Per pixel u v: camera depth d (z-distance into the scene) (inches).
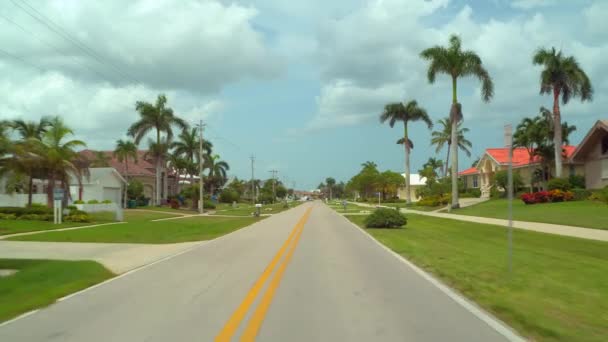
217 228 1151.6
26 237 876.0
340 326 274.7
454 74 1720.0
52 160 1259.2
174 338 252.7
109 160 2464.3
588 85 1499.8
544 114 1754.4
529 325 270.2
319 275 454.3
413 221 1378.0
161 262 561.6
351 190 5457.7
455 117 1747.0
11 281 430.0
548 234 836.6
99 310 321.4
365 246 730.2
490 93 1704.0
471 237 872.3
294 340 247.8
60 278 444.5
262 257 594.2
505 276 431.8
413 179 3870.6
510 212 450.9
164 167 2770.7
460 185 2488.9
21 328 279.9
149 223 1291.8
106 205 1460.4
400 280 427.5
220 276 452.4
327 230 1075.3
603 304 321.4
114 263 555.2
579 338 248.2
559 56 1519.4
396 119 2541.8
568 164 1833.2
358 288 389.4
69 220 1245.7
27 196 1541.6
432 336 255.1
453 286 397.4
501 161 2192.4
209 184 3698.3
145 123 2258.9
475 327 272.7
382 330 266.4
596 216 1034.7
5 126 1035.9
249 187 5315.0
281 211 2402.8
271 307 321.4
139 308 324.2
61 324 287.3
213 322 283.7
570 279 416.5
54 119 1318.9
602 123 1379.2
